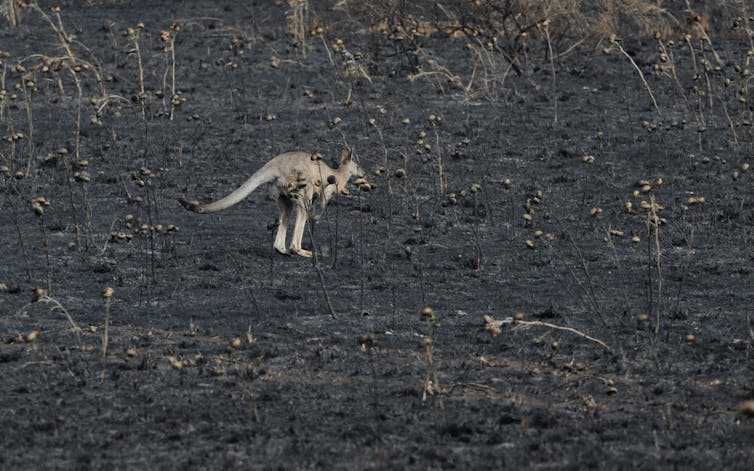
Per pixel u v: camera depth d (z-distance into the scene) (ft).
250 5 264.31
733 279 109.50
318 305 100.73
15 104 183.42
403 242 122.42
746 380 82.28
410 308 100.17
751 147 163.32
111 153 158.40
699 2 238.27
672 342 90.79
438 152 149.89
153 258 113.70
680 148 163.43
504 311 99.30
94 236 123.34
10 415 75.15
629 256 116.98
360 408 76.59
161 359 86.48
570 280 108.78
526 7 209.87
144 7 264.31
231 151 160.97
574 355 87.71
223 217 131.34
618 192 143.43
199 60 218.18
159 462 67.41
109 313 98.22
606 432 72.08
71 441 70.64
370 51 219.20
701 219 131.54
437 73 197.26
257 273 110.73
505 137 169.07
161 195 140.26
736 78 198.18
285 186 114.52
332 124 131.13
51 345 89.56
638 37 232.53
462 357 87.45
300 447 69.51
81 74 195.83
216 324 95.40
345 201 137.18
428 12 220.02
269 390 79.97
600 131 169.78
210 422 74.02
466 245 121.39
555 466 66.49
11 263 113.29
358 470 65.87
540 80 204.95
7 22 243.19
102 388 80.43
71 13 256.32
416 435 71.61
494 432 72.08
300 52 222.07
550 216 132.05
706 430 72.43
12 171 146.41
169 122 175.94
